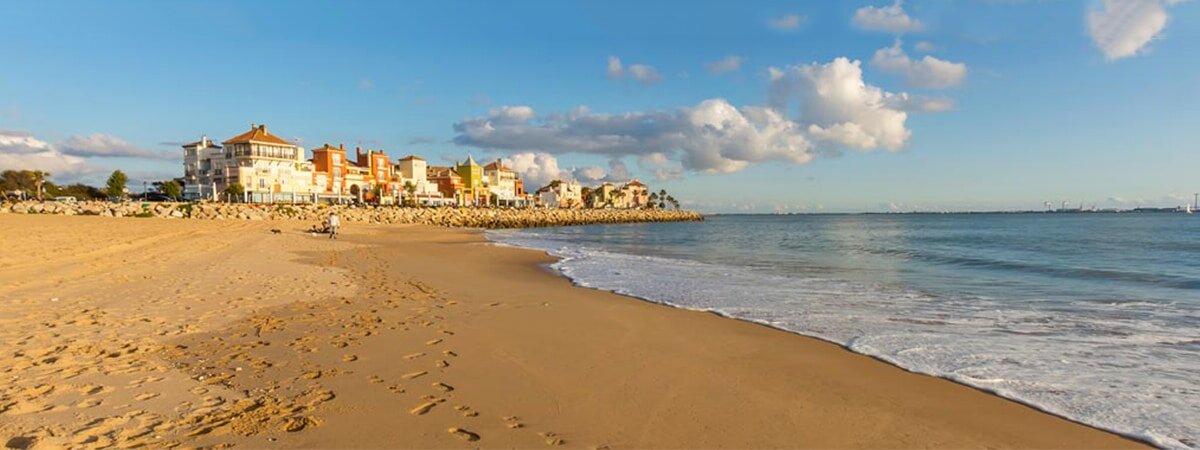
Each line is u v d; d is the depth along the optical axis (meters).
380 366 6.87
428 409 5.48
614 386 6.38
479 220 81.75
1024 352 8.12
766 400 6.04
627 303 12.40
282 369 6.61
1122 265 21.19
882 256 26.42
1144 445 5.07
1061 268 20.27
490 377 6.58
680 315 10.95
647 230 75.06
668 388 6.36
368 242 33.72
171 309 9.96
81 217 48.66
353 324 9.27
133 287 12.22
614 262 23.31
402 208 79.12
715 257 26.20
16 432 4.55
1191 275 17.81
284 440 4.64
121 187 85.94
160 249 21.61
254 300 11.21
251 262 18.48
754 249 32.53
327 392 5.86
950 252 28.66
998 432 5.29
